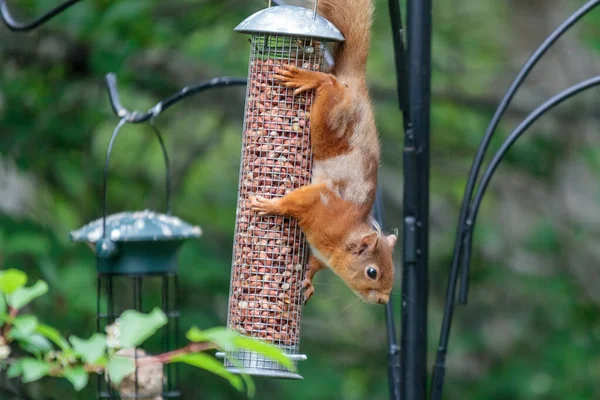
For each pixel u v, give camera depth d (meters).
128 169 15.69
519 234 17.27
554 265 17.05
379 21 15.57
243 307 7.54
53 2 13.20
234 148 16.97
